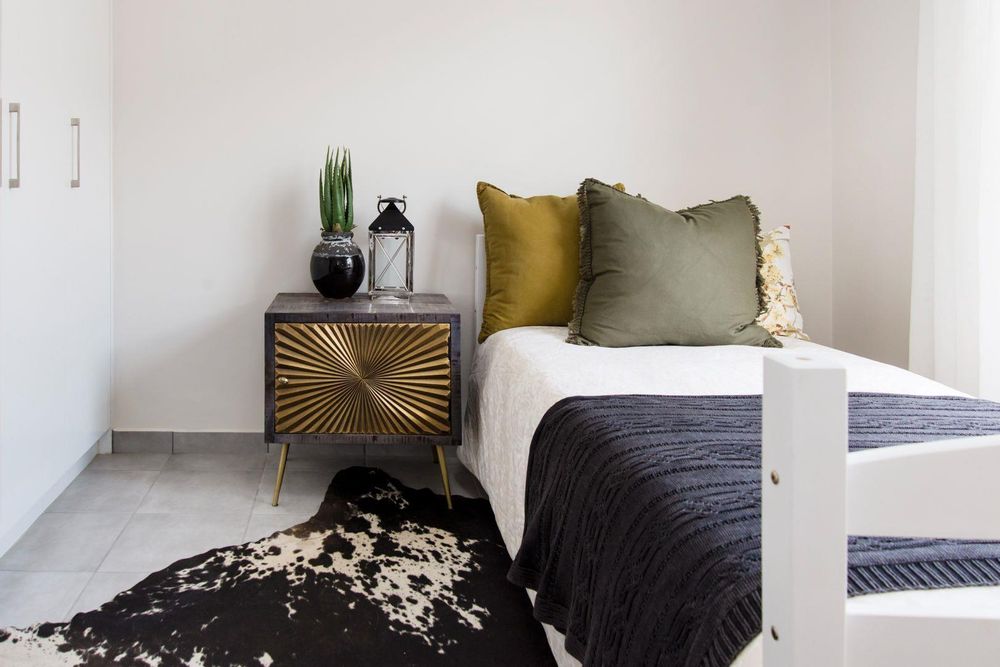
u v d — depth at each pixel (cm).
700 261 245
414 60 306
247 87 303
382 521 252
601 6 310
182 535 238
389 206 292
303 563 220
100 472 289
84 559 220
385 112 307
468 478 296
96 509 255
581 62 311
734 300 247
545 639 184
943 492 58
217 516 252
